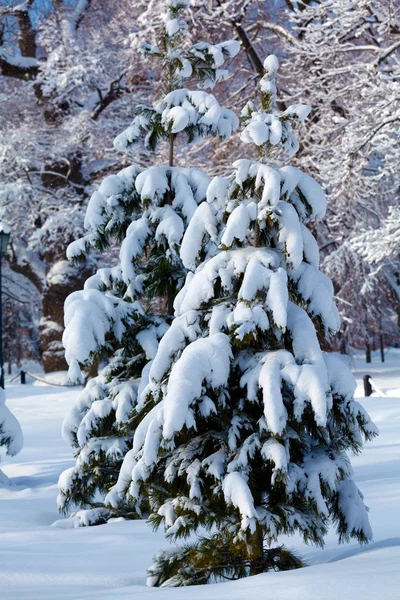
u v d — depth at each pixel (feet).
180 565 16.81
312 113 79.66
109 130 105.70
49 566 19.40
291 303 17.04
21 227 112.98
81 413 28.94
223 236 16.98
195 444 16.69
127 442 27.81
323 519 15.76
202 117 28.25
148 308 30.35
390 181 85.51
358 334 106.42
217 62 29.37
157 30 77.92
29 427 62.23
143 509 27.71
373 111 65.36
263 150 17.90
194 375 15.88
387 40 78.84
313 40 73.87
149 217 28.78
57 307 109.40
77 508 30.78
